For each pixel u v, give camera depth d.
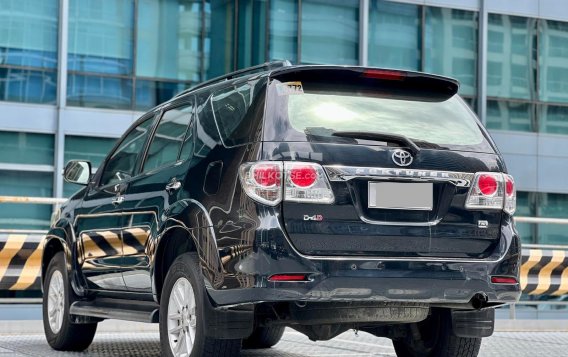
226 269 11.52
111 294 15.35
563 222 26.42
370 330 14.00
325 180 11.54
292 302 11.88
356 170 11.67
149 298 14.09
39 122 43.94
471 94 50.94
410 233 11.82
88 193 16.22
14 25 43.84
